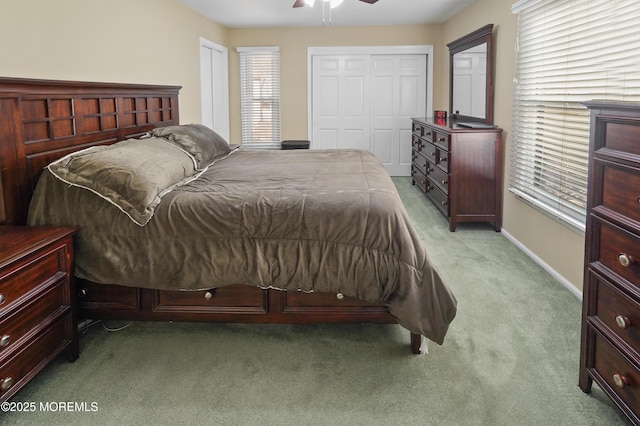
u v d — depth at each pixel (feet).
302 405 6.26
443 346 7.80
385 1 17.74
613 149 5.53
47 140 8.20
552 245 11.16
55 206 7.52
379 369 7.13
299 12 19.52
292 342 8.00
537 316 8.86
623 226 5.27
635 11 7.86
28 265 6.11
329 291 7.28
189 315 7.80
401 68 23.98
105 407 6.22
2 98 7.14
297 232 7.32
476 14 17.47
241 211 7.46
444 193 15.72
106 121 10.22
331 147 24.80
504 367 7.13
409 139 24.66
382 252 7.18
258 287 7.66
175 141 11.07
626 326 5.26
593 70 9.29
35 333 6.22
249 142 24.79
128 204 7.39
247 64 23.99
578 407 6.13
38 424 5.87
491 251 12.98
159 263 7.40
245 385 6.73
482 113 16.37
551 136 11.23
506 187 14.51
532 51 12.30
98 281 7.47
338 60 23.95
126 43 12.84
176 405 6.26
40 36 9.18
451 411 6.10
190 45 18.16
